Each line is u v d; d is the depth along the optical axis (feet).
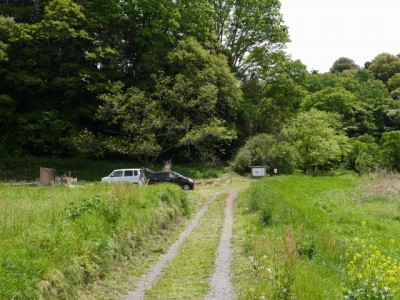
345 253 33.35
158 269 32.65
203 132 119.96
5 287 19.25
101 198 40.11
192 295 25.90
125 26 145.28
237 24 179.01
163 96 124.88
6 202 34.58
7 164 124.47
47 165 127.85
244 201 70.23
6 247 23.13
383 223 60.13
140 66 136.46
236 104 156.25
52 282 22.67
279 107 188.44
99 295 25.53
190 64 136.56
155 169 134.10
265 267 28.50
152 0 140.97
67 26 125.59
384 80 338.95
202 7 157.48
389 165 162.30
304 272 25.21
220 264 33.17
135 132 119.24
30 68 133.90
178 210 57.67
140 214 42.42
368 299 18.88
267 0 176.65
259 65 183.73
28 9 142.31
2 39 131.03
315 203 72.43
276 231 42.63
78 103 139.74
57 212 32.91
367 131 220.84
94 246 29.32
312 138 150.00
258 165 141.59
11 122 133.39
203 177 133.28
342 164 180.45
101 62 138.92
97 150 126.62
